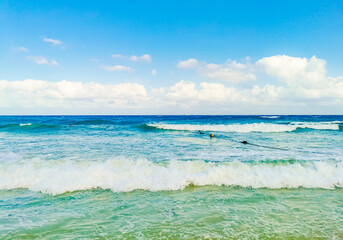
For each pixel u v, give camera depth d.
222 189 5.80
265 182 6.12
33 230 3.80
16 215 4.34
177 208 4.69
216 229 3.84
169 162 7.90
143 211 4.55
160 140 14.93
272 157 9.27
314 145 12.79
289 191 5.69
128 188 5.72
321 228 3.89
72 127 24.81
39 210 4.56
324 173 6.78
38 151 10.49
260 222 4.09
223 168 6.77
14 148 11.30
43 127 24.03
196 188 5.87
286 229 3.86
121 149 11.21
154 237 3.60
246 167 7.27
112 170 6.80
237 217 4.29
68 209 4.62
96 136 17.22
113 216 4.33
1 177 6.29
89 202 4.97
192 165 7.48
